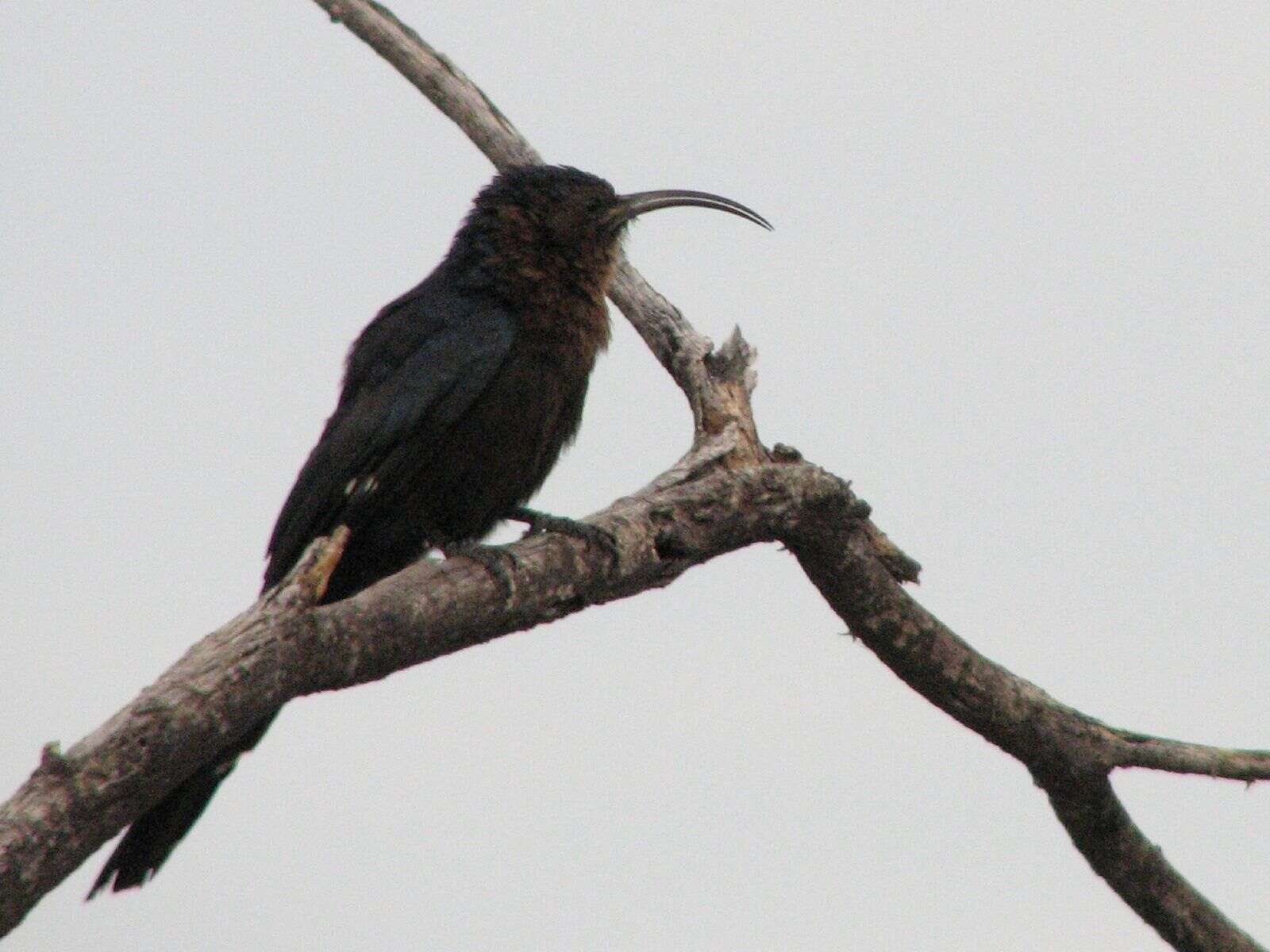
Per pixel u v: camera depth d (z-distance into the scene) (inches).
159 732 328.5
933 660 488.1
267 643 350.9
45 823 311.9
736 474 474.3
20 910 311.0
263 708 353.1
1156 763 482.0
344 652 377.1
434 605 406.0
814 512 478.9
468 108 613.6
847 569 485.4
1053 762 482.9
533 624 443.8
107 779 320.8
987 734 494.3
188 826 433.4
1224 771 482.0
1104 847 494.0
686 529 463.8
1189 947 502.9
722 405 521.7
